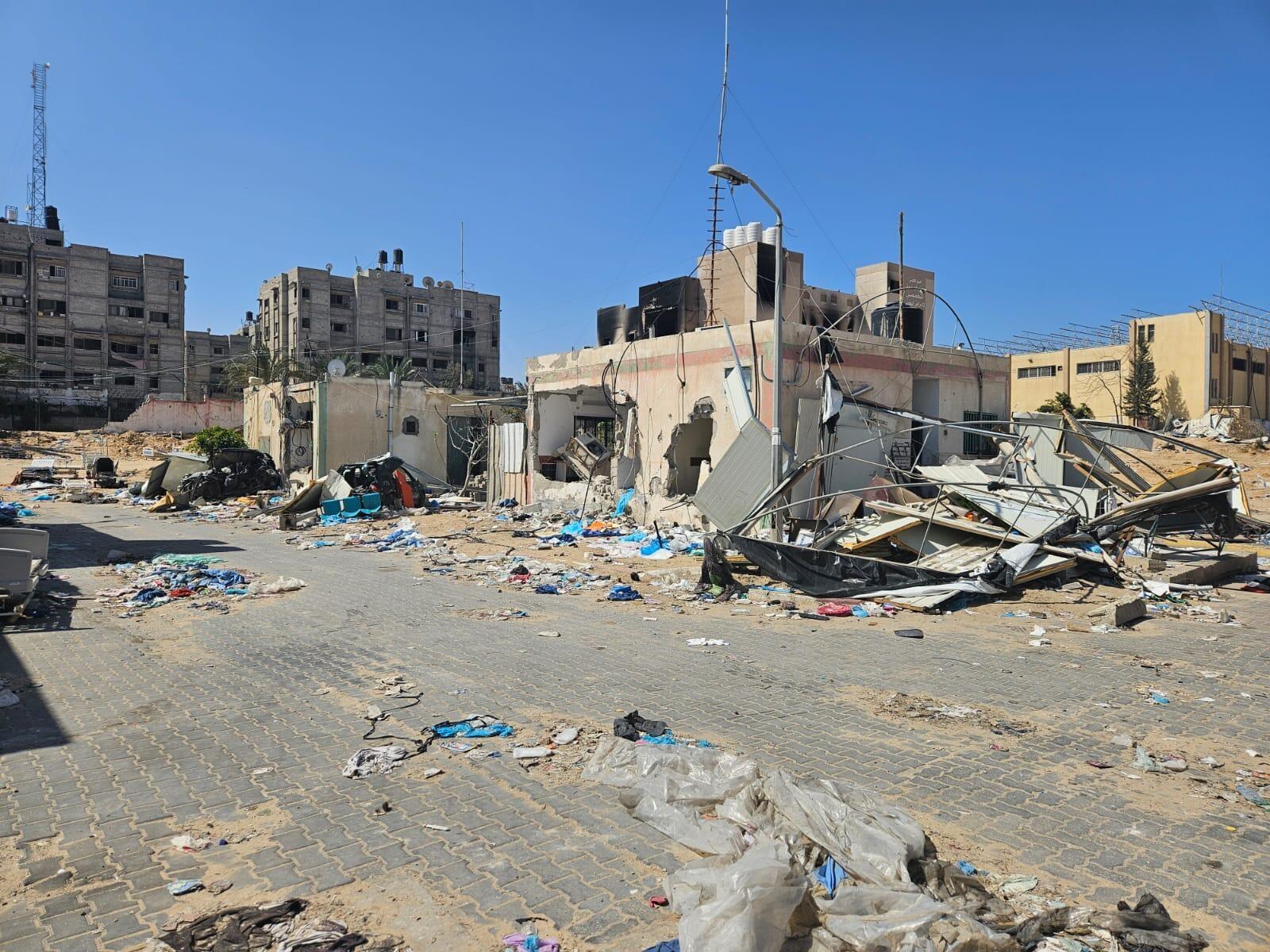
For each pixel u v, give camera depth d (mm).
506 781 5465
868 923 3527
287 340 82812
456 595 12977
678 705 7211
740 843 4383
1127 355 60875
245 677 8086
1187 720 6961
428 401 36375
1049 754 6074
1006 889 4098
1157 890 4148
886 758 5945
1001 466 18234
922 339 24312
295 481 31656
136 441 56781
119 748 6074
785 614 11570
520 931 3711
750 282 22125
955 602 11977
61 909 3873
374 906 3928
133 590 12703
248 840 4602
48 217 78375
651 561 16656
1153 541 15039
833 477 17875
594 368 23656
